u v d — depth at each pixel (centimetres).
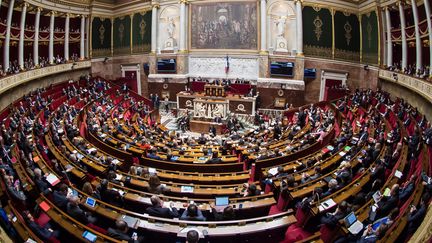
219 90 2397
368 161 989
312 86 2509
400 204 703
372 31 2258
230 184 966
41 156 1007
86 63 2855
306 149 1230
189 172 1060
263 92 2502
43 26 2566
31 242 502
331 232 636
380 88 2205
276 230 627
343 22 2444
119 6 2939
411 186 722
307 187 830
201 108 2230
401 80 1808
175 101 2720
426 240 409
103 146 1244
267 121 2347
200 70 2694
